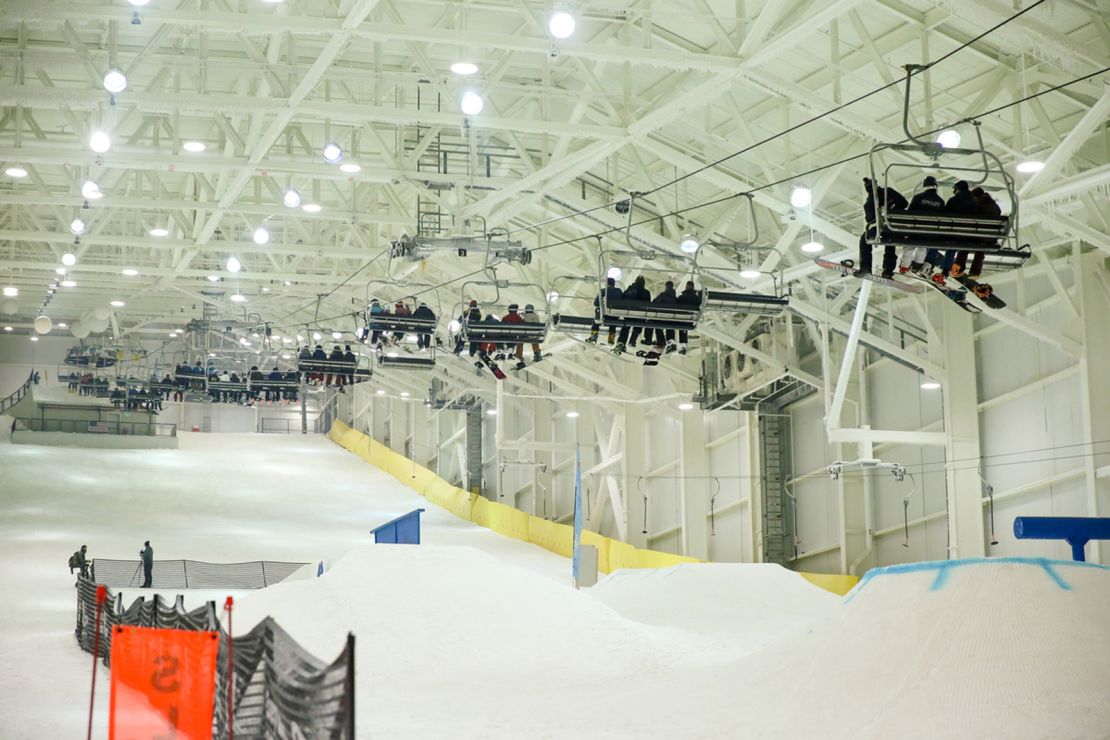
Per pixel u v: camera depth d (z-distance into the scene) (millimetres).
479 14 21266
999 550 26531
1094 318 23688
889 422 30562
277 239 35750
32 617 24234
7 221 34469
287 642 8727
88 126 24766
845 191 25172
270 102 19203
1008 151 19469
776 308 18469
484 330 21719
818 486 33094
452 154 29328
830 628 13891
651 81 23250
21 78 19328
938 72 19953
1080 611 12102
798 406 33938
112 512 43656
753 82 17594
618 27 21406
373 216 28031
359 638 18266
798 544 33844
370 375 31906
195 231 30797
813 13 15664
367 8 15711
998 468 26672
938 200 12641
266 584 32062
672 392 38469
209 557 35938
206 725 8633
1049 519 16234
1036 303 25531
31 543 36094
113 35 17828
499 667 17344
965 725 10625
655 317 18078
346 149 28781
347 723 7031
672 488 38906
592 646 18422
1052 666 11297
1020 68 19062
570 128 20250
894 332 29734
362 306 43812
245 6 17297
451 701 14641
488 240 21875
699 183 26578
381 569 21062
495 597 20156
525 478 48938
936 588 13070
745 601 25547
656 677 15859
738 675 13922
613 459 41188
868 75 20578
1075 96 19469
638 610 25219
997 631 11977
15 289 39344
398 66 24203
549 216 30672
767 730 11484
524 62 22688
